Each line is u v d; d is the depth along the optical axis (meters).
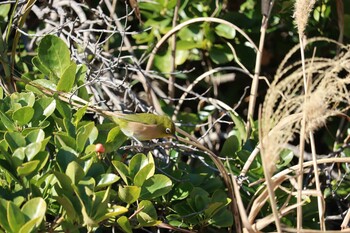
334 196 6.85
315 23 8.87
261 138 5.09
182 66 9.44
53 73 6.54
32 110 5.71
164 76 9.02
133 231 6.99
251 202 6.29
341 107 7.93
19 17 7.43
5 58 6.71
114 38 9.37
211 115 8.59
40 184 5.44
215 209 6.03
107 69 7.10
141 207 5.50
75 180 5.11
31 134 5.45
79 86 6.43
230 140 7.07
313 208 6.81
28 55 8.53
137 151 6.62
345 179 7.34
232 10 9.46
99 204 5.06
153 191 5.67
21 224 4.75
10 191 5.33
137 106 7.37
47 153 5.28
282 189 6.23
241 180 6.43
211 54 8.87
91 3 9.52
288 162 6.76
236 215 6.03
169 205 6.34
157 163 6.61
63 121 5.80
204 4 8.95
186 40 8.89
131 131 6.25
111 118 6.34
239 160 6.82
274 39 9.35
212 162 6.99
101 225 5.84
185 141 6.26
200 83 9.26
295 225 6.79
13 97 6.00
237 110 9.42
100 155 5.86
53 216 5.88
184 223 6.22
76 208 5.05
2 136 5.86
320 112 5.34
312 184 7.23
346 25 8.66
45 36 6.51
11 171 5.23
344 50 8.74
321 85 5.41
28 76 7.74
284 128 5.63
